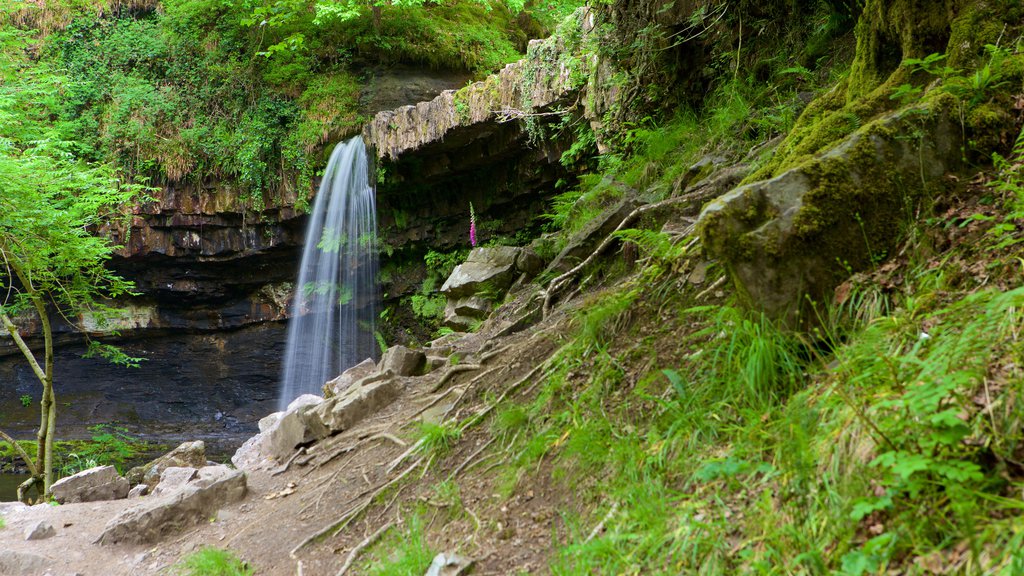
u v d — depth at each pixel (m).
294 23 18.33
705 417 3.15
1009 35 3.63
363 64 18.27
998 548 1.84
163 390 19.94
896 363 2.60
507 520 3.42
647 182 7.07
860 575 1.97
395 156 15.62
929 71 3.64
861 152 3.28
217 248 18.55
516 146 14.41
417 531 3.68
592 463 3.37
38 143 11.20
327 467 5.45
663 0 7.47
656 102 7.92
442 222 17.44
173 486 6.62
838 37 6.12
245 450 7.54
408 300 18.34
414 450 4.61
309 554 4.12
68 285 12.35
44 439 10.82
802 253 3.16
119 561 5.05
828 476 2.39
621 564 2.67
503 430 4.18
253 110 18.31
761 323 3.19
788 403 2.89
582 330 4.51
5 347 18.78
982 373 2.26
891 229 3.23
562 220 8.34
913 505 2.10
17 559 4.98
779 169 3.82
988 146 3.32
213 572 4.25
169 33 19.23
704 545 2.49
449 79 18.11
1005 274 2.75
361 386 6.31
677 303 4.16
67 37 19.11
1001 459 2.06
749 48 7.02
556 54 11.93
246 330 20.14
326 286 18.69
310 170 17.69
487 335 6.86
